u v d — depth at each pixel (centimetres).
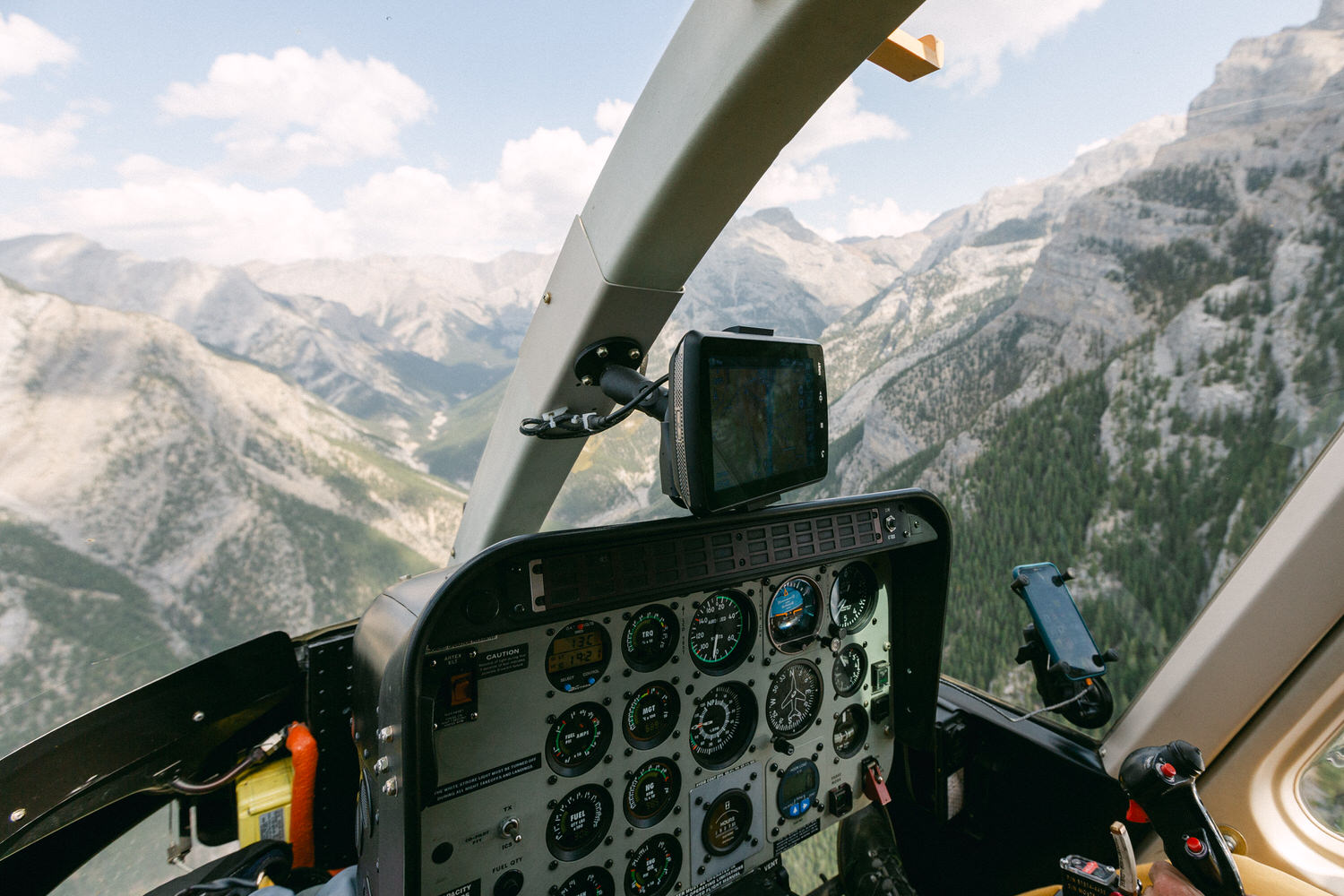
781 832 80
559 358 70
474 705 58
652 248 61
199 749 78
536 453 77
